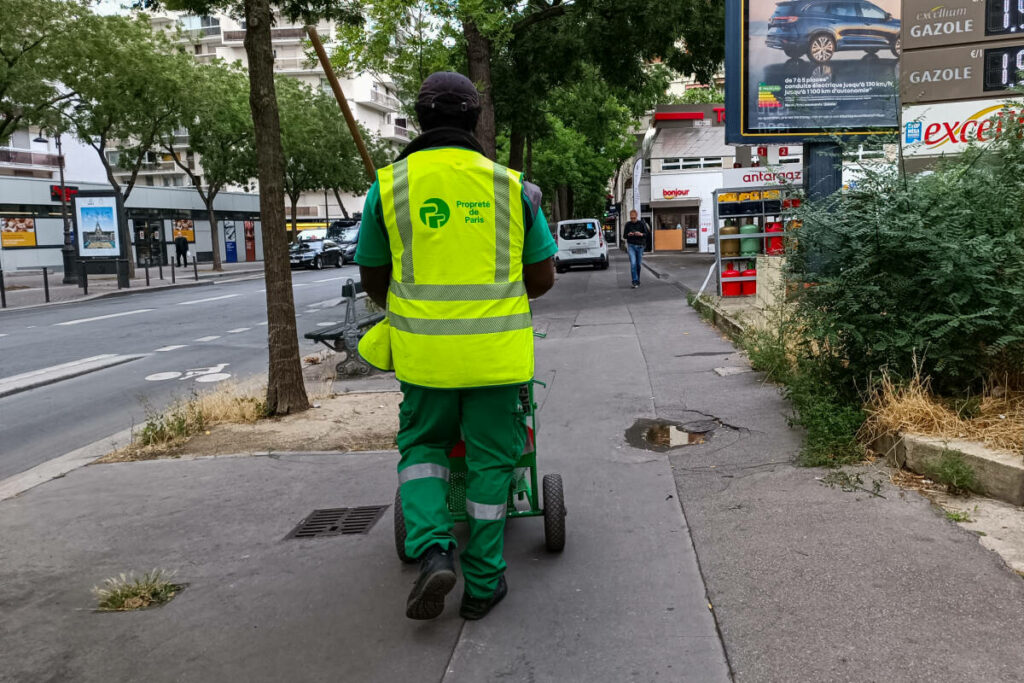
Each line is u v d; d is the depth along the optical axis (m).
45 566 3.95
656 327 11.74
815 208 5.55
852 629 2.89
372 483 5.07
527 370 3.09
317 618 3.28
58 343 13.59
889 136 5.78
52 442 7.25
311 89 48.97
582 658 2.87
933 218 5.02
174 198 49.41
